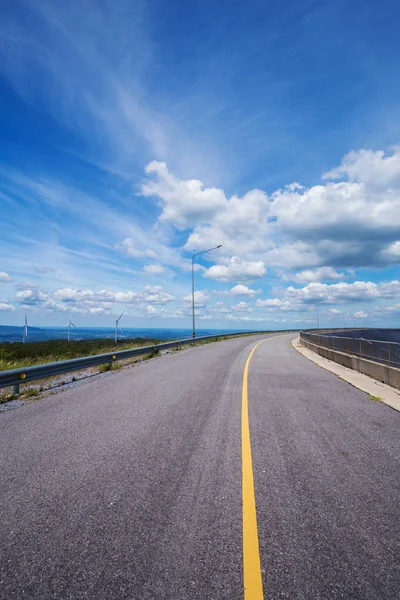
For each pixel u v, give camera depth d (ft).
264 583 6.73
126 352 46.88
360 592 6.50
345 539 8.21
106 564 7.30
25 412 20.86
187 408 21.62
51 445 14.92
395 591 6.53
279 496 10.37
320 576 6.93
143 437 15.97
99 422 18.51
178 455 13.74
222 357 57.00
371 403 23.18
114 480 11.46
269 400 24.00
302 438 15.92
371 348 35.73
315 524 8.85
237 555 7.57
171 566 7.23
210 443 15.20
